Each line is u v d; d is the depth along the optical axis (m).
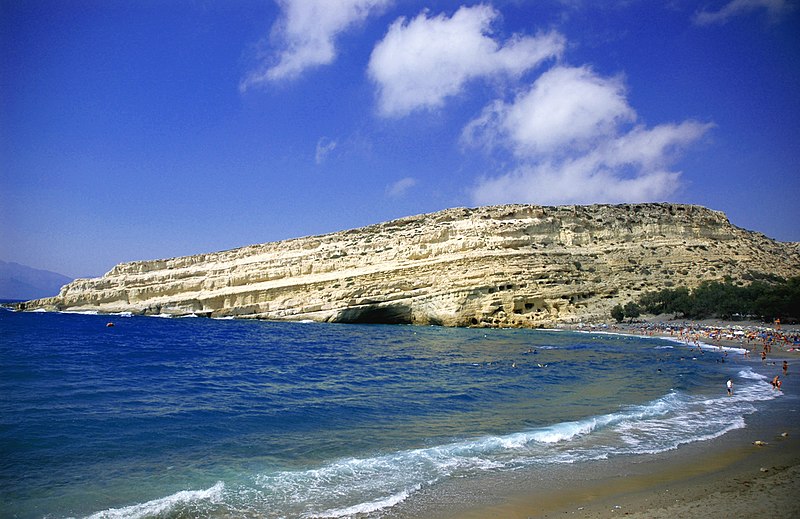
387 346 55.97
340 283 95.31
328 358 45.03
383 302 89.50
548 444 17.66
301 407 23.50
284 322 94.31
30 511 11.97
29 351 43.03
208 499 12.80
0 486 13.30
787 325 72.38
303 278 100.06
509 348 54.12
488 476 14.55
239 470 14.94
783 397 26.38
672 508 12.15
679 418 21.56
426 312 87.19
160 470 14.88
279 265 104.44
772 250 108.38
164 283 110.12
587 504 12.61
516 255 89.94
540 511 12.24
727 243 104.44
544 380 32.62
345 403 24.64
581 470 15.06
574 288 88.25
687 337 63.78
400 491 13.44
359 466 15.27
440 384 30.88
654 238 101.81
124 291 112.00
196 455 16.25
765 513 11.63
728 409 23.36
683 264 95.44
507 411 23.06
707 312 81.19
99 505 12.43
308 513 12.10
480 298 84.50
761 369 37.91
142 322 90.38
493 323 82.44
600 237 100.94
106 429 18.72
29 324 79.25
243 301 101.31
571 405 24.44
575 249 97.69
